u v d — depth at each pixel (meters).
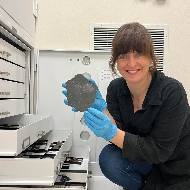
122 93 1.37
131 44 1.13
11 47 1.47
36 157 1.17
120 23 2.20
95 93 1.25
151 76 1.28
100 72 2.06
